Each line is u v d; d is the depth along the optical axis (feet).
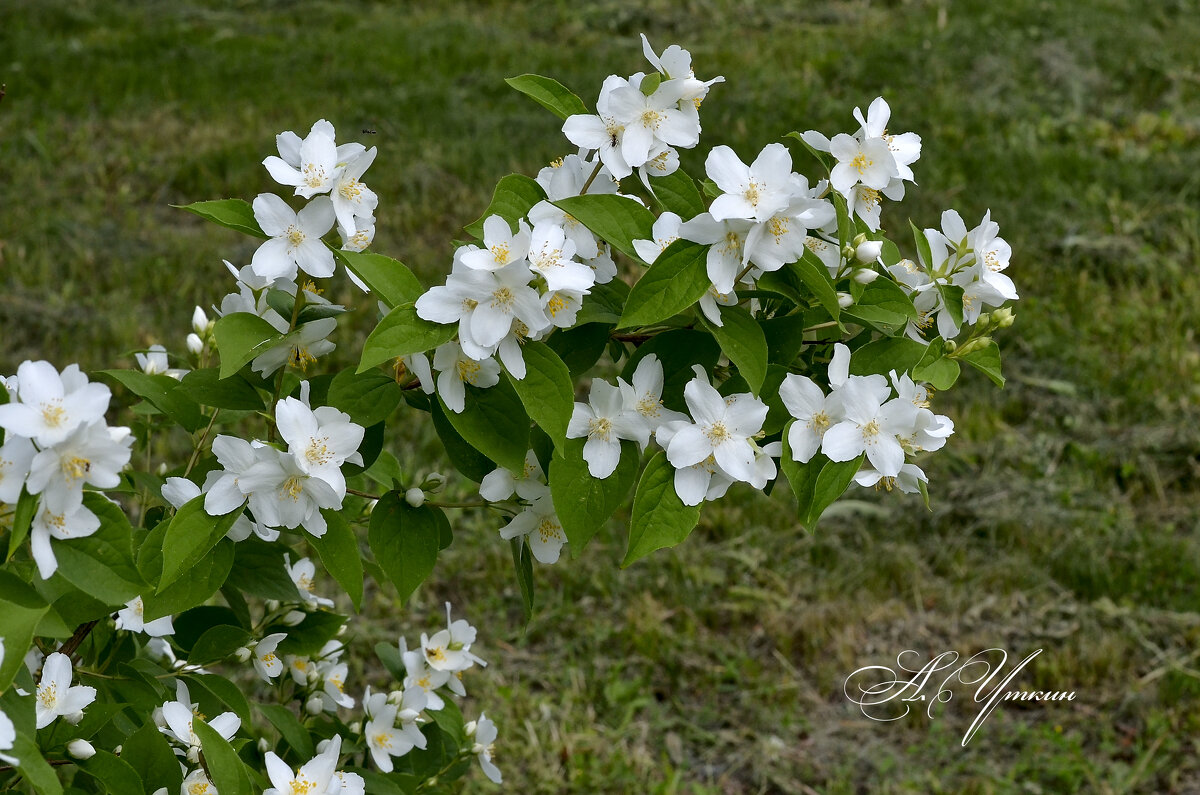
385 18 35.76
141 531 6.07
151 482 6.88
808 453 5.52
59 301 19.49
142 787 5.54
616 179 5.98
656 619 14.37
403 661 8.13
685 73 5.86
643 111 5.73
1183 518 16.30
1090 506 16.40
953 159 24.77
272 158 5.60
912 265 6.48
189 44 32.76
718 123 25.93
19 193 22.94
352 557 5.63
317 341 6.12
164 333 18.75
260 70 30.42
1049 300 20.63
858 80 29.19
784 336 5.82
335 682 8.01
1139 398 18.37
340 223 5.60
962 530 16.19
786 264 5.50
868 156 5.83
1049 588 15.15
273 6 37.58
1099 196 23.65
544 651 14.24
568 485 5.53
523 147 25.58
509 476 6.15
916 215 22.57
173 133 26.50
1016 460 17.31
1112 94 29.25
